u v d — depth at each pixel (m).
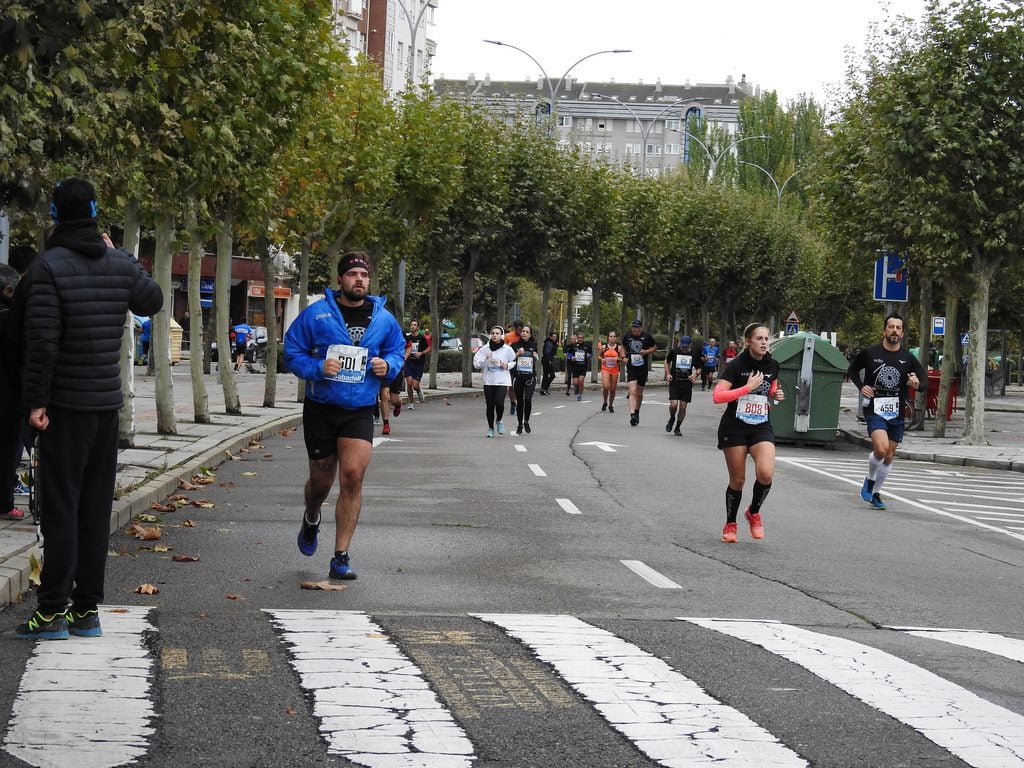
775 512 16.16
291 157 25.62
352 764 5.32
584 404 44.78
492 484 17.89
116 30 10.51
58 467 7.52
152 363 46.12
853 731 6.02
